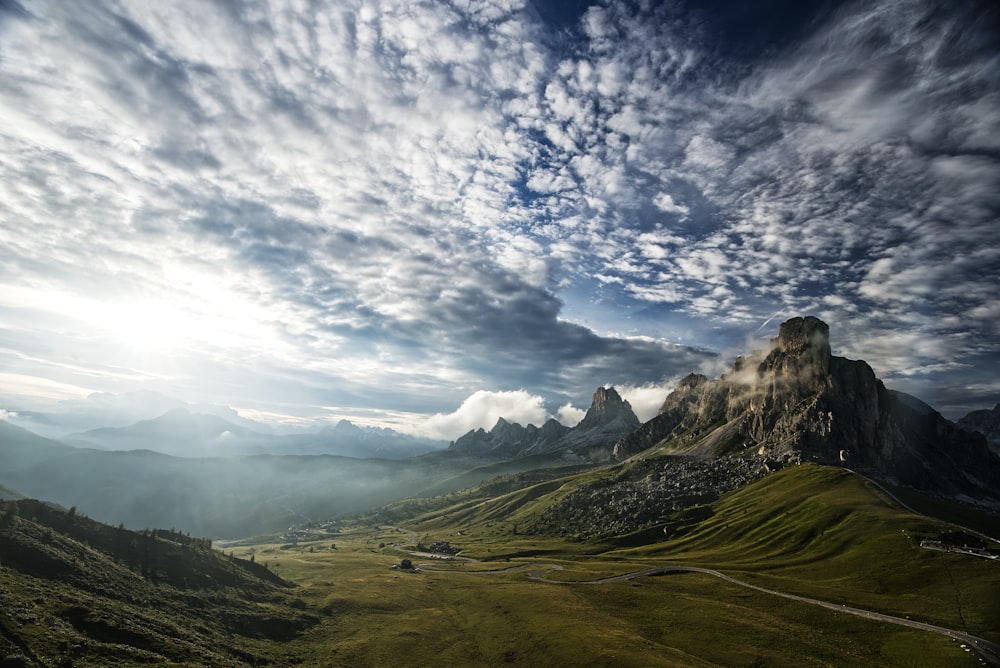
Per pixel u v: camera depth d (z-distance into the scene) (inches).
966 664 4658.0
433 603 7701.8
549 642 5551.2
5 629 3120.1
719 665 5068.9
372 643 5629.9
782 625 5974.4
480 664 5255.9
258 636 5280.5
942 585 6658.5
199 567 6333.7
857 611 6200.8
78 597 4133.9
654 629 6141.7
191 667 3545.8
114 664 3201.3
